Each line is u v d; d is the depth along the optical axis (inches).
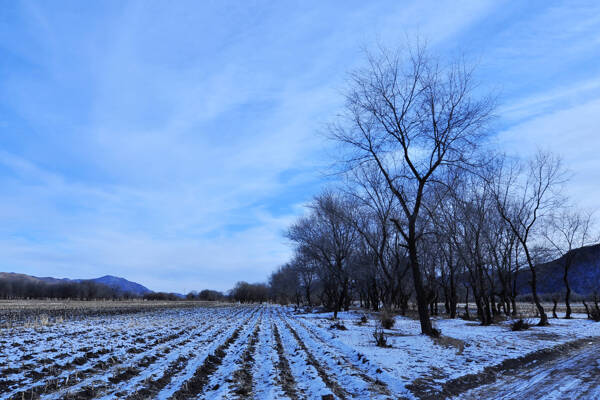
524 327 922.7
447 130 713.0
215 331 897.5
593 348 647.8
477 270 1267.2
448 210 1123.9
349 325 1031.0
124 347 563.5
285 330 930.7
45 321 885.8
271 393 331.0
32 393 311.4
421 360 479.8
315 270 2103.8
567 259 1459.2
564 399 324.2
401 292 1635.1
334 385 359.9
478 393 346.3
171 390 343.6
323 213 1588.3
